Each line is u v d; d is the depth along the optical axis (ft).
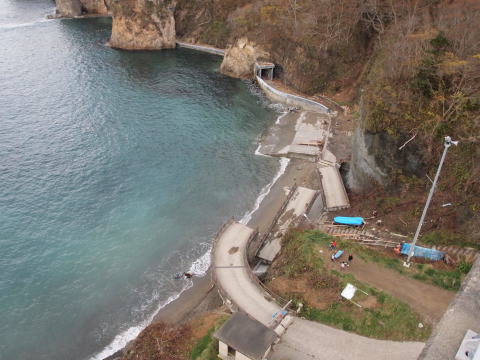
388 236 159.63
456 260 141.28
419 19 251.19
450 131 161.48
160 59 415.64
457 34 193.16
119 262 179.32
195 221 203.10
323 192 195.11
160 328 144.15
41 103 308.19
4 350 143.23
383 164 176.76
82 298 162.91
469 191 150.92
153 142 265.75
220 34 442.91
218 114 305.12
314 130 276.21
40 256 179.63
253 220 203.31
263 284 145.18
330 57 327.26
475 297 82.43
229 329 118.01
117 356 141.08
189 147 262.26
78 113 296.71
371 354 117.91
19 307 157.99
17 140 259.60
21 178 225.15
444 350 74.08
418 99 172.35
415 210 162.20
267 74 364.17
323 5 338.75
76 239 189.47
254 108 315.78
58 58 399.24
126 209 208.64
